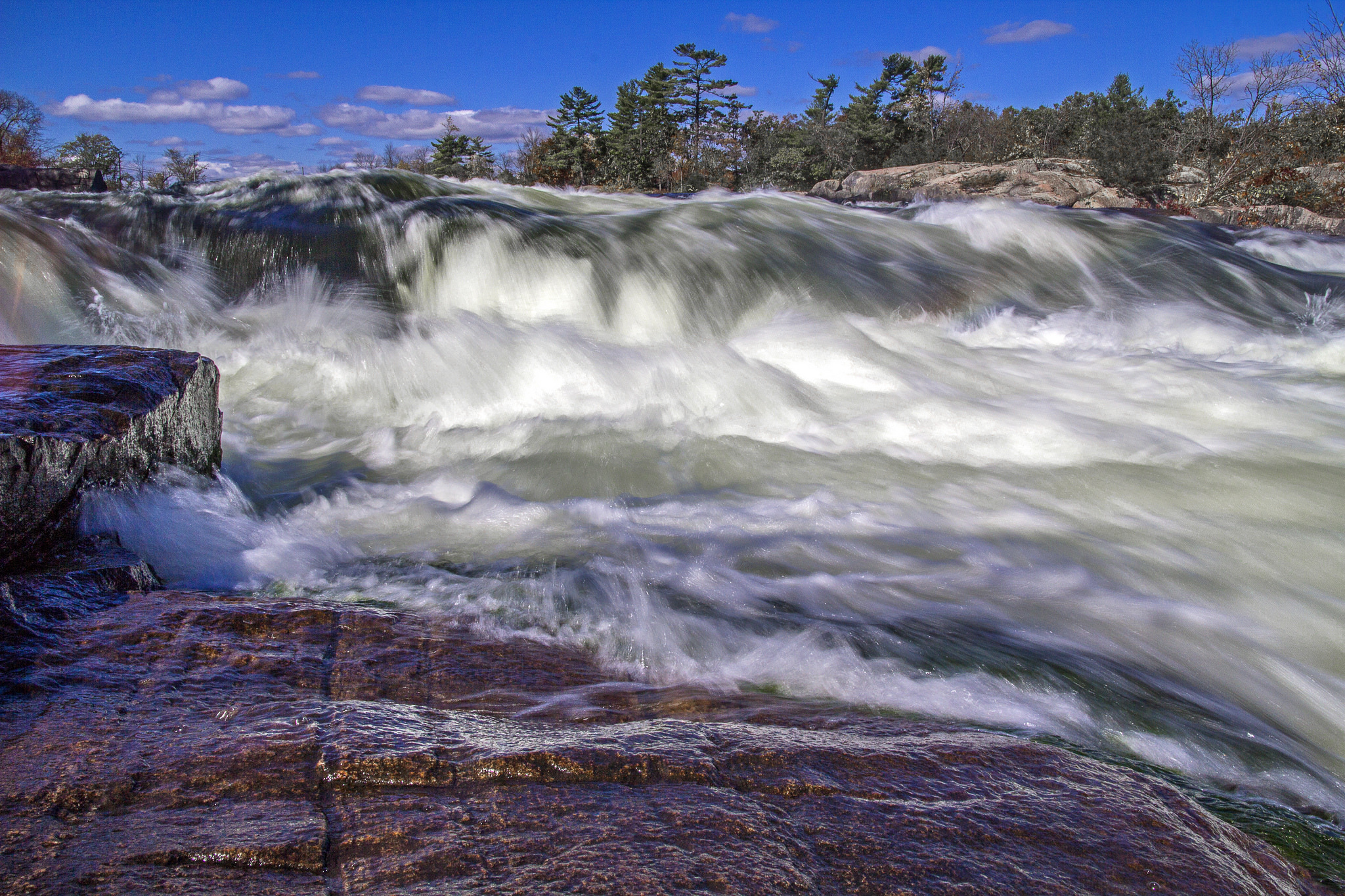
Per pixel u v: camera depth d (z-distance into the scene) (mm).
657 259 9023
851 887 1572
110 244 8234
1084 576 4082
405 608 3309
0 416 3309
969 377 7465
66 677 2287
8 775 1769
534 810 1758
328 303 8375
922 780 1990
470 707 2467
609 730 2168
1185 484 5402
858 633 3275
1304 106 29000
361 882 1497
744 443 5977
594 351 7305
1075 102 58219
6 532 2896
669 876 1542
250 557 3748
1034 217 12477
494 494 4957
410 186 11406
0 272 7055
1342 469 5672
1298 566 4336
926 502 5027
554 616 3297
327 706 2207
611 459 5625
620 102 69250
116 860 1509
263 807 1711
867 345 7887
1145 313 9914
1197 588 4035
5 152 48938
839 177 54500
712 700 2609
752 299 8914
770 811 1804
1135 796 2014
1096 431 6266
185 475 4121
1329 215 26234
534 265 8648
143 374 4113
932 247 11070
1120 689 3000
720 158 67125
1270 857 1922
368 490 5027
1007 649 3242
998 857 1709
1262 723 2916
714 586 3719
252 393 6883
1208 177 29734
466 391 6926
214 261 8711
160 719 2092
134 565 3137
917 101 59781
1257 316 10180
